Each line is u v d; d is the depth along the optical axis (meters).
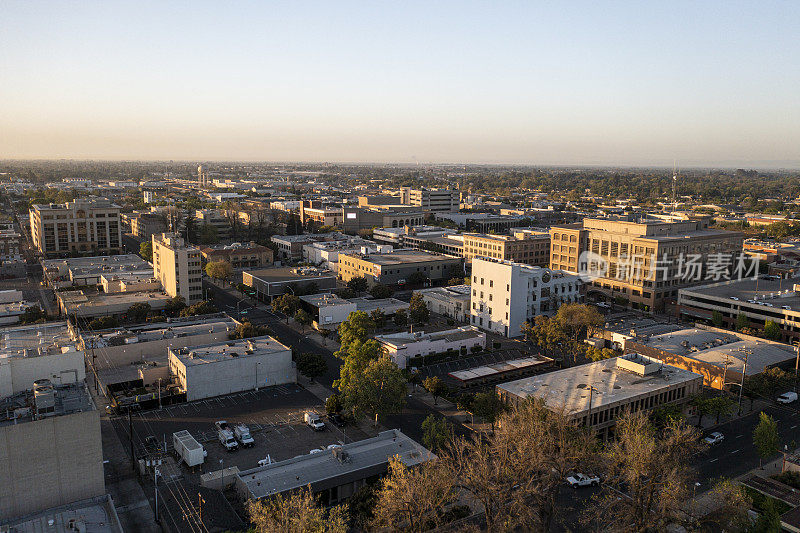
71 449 87.75
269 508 73.81
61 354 109.56
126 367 145.62
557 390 117.94
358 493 87.12
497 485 74.81
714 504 88.38
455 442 89.75
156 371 139.00
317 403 130.62
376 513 75.38
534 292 188.50
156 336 155.75
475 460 79.50
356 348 131.38
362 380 113.62
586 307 170.50
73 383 100.81
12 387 105.50
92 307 187.00
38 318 181.25
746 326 183.88
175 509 86.44
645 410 112.81
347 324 162.00
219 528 80.25
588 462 80.94
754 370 135.38
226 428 115.94
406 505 72.19
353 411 113.81
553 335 153.75
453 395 132.00
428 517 76.94
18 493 84.50
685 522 73.62
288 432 115.81
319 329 182.00
